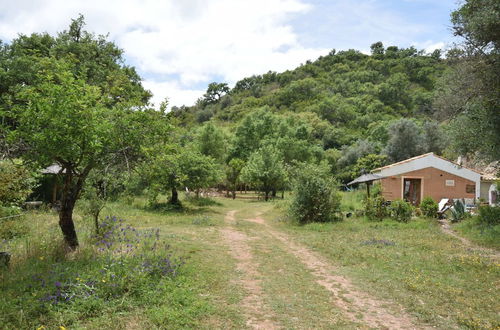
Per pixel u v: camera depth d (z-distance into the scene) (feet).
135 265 20.51
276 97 345.72
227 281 21.59
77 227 34.17
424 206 59.72
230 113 328.49
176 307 16.29
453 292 20.47
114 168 26.78
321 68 426.51
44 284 17.07
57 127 21.58
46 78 23.44
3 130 21.40
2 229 29.96
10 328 13.26
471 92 40.81
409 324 16.10
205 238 37.70
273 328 15.02
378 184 78.69
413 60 350.64
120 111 24.97
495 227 41.55
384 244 35.35
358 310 17.65
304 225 51.24
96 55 92.68
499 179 62.28
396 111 275.80
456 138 44.42
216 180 78.89
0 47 82.48
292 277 23.41
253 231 46.11
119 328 13.91
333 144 221.05
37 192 57.77
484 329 15.44
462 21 41.70
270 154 119.34
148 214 58.18
